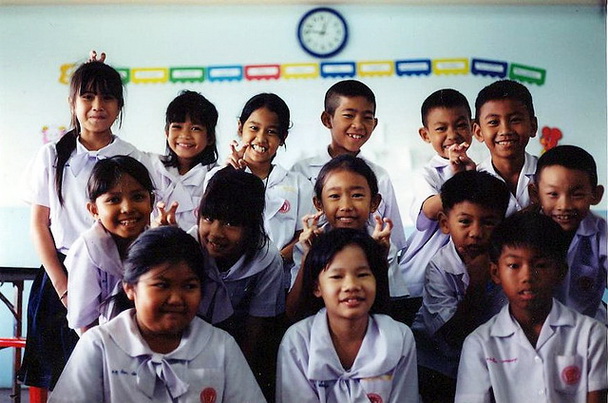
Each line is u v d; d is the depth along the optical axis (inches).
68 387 56.2
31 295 63.8
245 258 61.9
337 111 64.7
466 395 61.8
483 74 65.3
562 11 65.9
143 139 64.6
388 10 65.4
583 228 64.6
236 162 64.5
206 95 64.7
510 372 61.6
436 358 63.9
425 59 65.4
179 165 64.2
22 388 64.0
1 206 64.4
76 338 62.9
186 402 56.4
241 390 58.1
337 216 63.1
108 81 64.6
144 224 62.4
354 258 58.7
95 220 62.2
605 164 65.2
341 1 65.4
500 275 63.4
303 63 65.1
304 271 60.7
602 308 63.9
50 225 64.2
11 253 64.1
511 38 65.6
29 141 64.7
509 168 65.2
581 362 61.3
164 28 65.1
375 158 65.0
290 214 63.7
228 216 61.3
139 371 56.4
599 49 65.9
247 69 65.1
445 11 65.5
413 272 64.2
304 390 59.1
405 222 64.5
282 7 65.3
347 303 58.2
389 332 59.2
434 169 64.9
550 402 60.7
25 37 65.3
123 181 61.8
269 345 62.5
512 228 63.2
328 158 64.7
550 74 65.7
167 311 56.7
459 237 64.1
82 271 61.6
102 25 65.2
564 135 65.4
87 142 64.5
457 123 65.0
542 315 62.4
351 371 58.6
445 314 63.9
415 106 65.1
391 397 58.9
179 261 57.0
